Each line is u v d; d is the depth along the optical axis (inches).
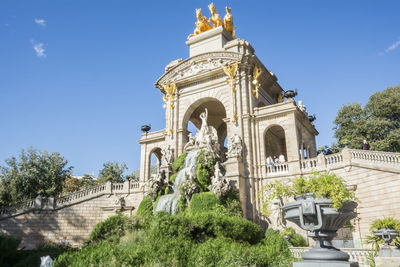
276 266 596.4
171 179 1284.4
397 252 553.9
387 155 882.8
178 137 1440.7
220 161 1238.9
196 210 1067.9
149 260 589.3
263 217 1120.2
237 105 1312.7
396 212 821.9
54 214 1322.6
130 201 1398.9
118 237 862.5
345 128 1631.4
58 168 1680.6
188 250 645.9
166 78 1557.6
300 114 1277.1
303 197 413.7
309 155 1440.7
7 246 813.9
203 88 1432.1
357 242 890.1
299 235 946.7
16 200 1534.2
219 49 1520.7
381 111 1534.2
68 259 621.6
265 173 1196.5
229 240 778.8
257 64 1417.3
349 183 955.3
